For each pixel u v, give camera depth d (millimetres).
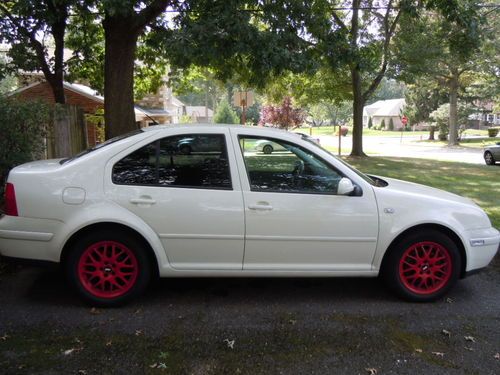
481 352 3344
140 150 3951
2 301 4055
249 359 3184
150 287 4465
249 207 3951
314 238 4031
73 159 4098
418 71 20469
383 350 3344
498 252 5812
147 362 3109
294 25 9938
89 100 20219
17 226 3840
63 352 3213
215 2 8656
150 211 3867
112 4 7316
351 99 23062
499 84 32156
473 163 20172
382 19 20812
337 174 4121
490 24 25672
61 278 4613
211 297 4262
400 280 4203
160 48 11219
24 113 5848
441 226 4184
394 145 39344
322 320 3822
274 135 4102
